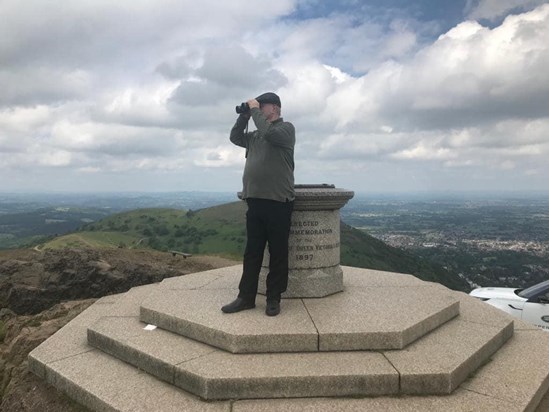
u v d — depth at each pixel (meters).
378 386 3.85
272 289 5.07
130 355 4.54
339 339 4.37
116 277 9.91
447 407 3.66
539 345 5.19
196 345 4.56
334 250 6.12
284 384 3.81
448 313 5.46
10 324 7.87
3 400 4.74
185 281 6.91
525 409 3.66
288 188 5.11
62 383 4.35
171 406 3.70
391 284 6.74
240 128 5.57
